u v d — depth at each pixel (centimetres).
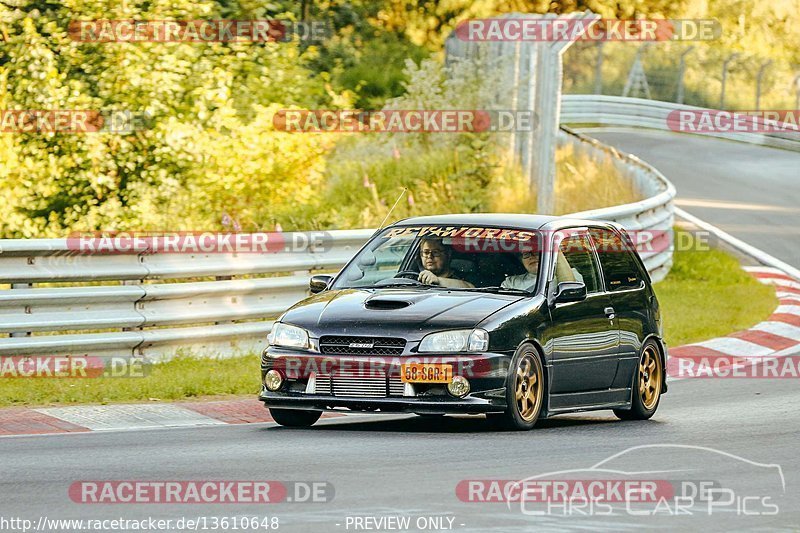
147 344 4025
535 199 7512
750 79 15888
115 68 5931
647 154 12494
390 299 3142
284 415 3194
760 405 3666
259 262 4338
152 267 4081
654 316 3603
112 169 5900
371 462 2619
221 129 6269
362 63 11181
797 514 2188
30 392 3497
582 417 3578
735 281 6700
